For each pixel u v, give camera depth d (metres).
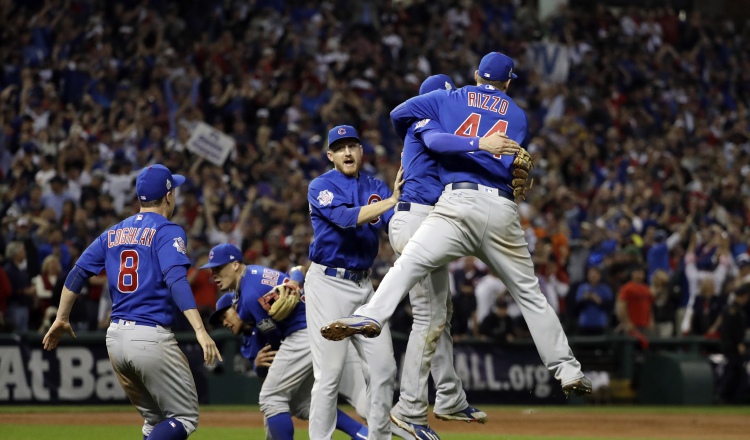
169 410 25.05
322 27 87.06
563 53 95.06
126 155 66.81
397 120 26.27
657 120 93.50
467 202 24.67
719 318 64.56
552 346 25.38
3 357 53.03
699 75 102.50
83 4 79.50
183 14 83.12
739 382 63.31
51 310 53.31
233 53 79.38
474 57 91.69
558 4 101.81
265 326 29.34
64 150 63.12
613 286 63.75
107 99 72.62
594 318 61.75
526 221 65.38
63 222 58.06
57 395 53.88
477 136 25.31
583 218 74.25
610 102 93.12
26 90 69.94
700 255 68.44
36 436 37.88
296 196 63.97
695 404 61.16
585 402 61.59
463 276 60.22
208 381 56.47
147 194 25.77
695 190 80.31
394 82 83.56
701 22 107.81
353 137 27.73
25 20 75.69
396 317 57.84
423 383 26.38
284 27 84.38
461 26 95.25
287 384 29.12
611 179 79.00
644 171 80.06
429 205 26.47
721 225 77.38
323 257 27.27
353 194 27.61
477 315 60.00
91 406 54.34
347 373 28.80
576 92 91.31
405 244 26.50
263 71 78.94
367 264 27.61
